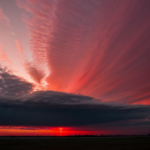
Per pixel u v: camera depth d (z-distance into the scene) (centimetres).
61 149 4697
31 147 5294
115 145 6134
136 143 7238
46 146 5662
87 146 5672
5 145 6109
